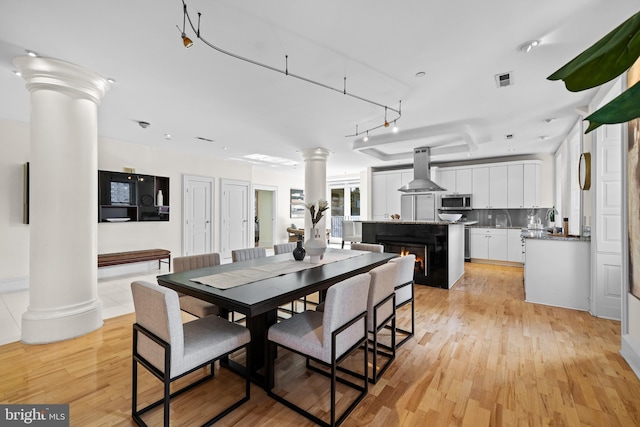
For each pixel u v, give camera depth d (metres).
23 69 2.56
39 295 2.70
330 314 1.66
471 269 6.10
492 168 6.76
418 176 5.95
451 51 2.45
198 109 3.76
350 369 2.28
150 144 5.69
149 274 5.55
